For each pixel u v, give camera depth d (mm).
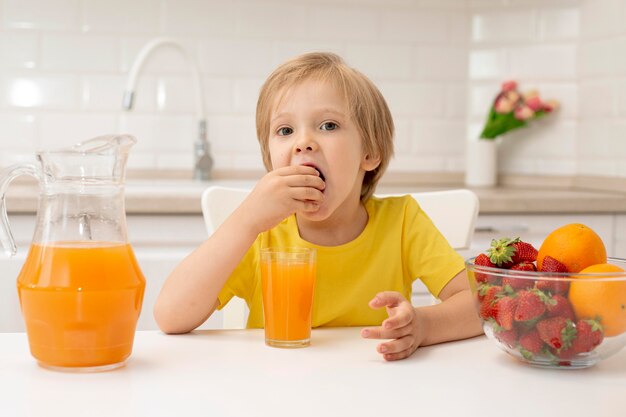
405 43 2822
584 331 833
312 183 1084
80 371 839
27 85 2615
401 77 2830
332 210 1167
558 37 2754
